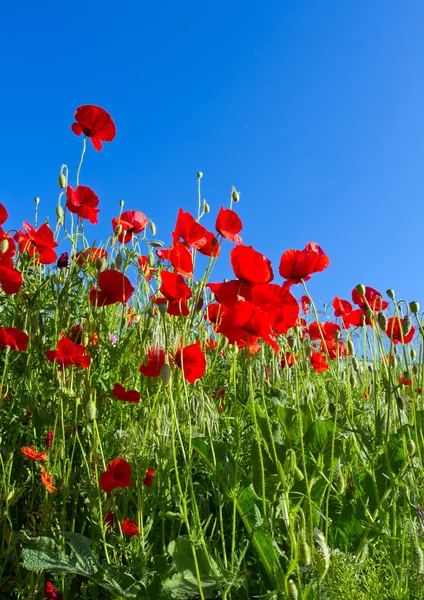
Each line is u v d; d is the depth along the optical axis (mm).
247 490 656
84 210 1027
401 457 729
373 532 677
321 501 688
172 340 767
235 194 1030
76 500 693
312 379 1121
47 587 638
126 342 869
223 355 1086
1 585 649
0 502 681
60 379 733
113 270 842
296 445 726
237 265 688
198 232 898
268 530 596
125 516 709
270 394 849
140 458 711
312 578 561
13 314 980
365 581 547
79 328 882
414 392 766
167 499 698
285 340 995
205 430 722
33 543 590
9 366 840
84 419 722
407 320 775
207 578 570
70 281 874
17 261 1031
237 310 625
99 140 1044
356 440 805
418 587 558
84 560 586
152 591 557
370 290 944
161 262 1091
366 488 730
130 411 856
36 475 768
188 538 575
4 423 834
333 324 1123
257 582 648
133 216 1079
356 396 940
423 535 625
